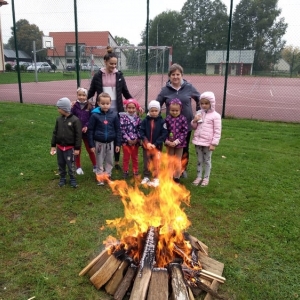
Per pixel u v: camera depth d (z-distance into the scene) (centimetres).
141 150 689
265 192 477
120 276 265
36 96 1703
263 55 3706
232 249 333
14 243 333
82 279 280
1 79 2952
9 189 469
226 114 1211
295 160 634
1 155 616
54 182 501
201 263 292
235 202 441
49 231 358
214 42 3706
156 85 2242
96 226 371
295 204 438
